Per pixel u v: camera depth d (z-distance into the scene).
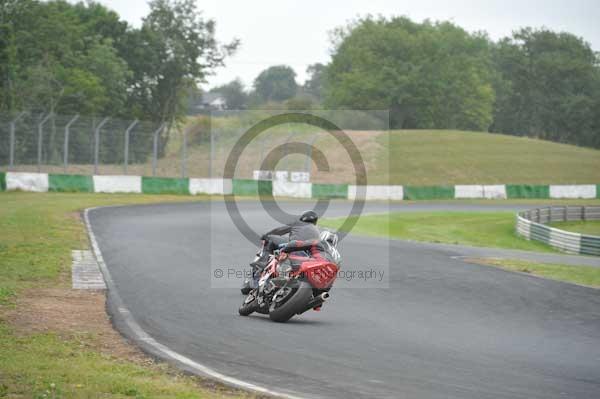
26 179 74.19
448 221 76.56
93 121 81.50
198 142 107.81
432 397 13.59
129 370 14.57
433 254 41.69
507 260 40.59
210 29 166.50
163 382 13.66
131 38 162.50
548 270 37.25
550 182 133.12
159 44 162.00
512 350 18.72
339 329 20.31
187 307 22.91
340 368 15.64
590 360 17.92
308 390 13.71
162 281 27.73
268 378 14.55
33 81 130.00
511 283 31.58
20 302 21.77
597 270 38.53
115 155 85.44
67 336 17.66
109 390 12.73
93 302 22.89
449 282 31.12
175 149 110.69
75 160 81.94
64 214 50.59
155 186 82.75
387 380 14.77
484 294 28.48
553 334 21.36
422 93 197.12
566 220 81.81
